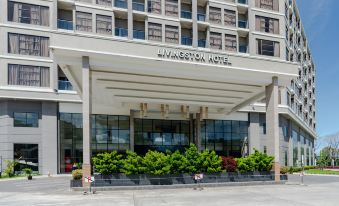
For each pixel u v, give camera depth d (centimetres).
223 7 4744
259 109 5206
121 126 4572
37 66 4225
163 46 2689
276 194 2061
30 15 4203
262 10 4897
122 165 2397
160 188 2389
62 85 4384
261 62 3023
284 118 5728
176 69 2784
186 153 2628
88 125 2444
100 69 2655
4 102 4147
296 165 6231
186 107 4381
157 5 4491
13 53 4122
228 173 2650
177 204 1655
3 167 4081
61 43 2423
